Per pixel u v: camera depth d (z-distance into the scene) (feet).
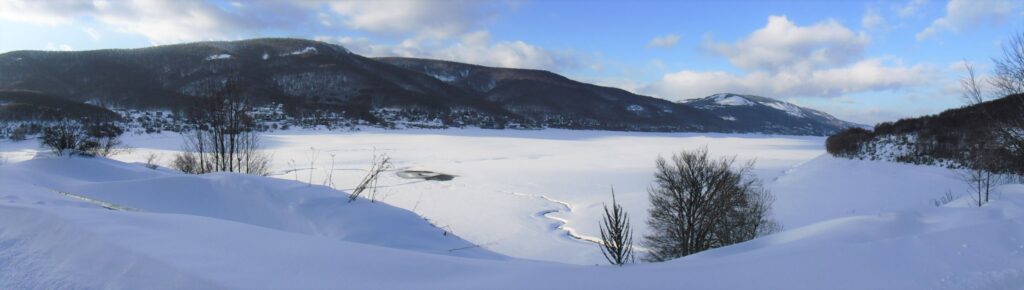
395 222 29.58
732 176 101.86
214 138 65.05
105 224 15.99
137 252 13.58
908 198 85.10
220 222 18.28
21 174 37.32
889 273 13.32
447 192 126.72
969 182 80.23
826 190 99.30
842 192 95.55
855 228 19.81
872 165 125.59
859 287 12.51
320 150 239.50
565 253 72.84
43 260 13.28
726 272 13.83
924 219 22.44
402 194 123.24
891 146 133.80
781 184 112.78
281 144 269.85
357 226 27.63
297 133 346.33
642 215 91.09
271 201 30.58
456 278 13.93
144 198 29.96
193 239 15.46
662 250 74.43
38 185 34.32
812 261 14.29
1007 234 15.94
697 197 77.92
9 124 219.20
